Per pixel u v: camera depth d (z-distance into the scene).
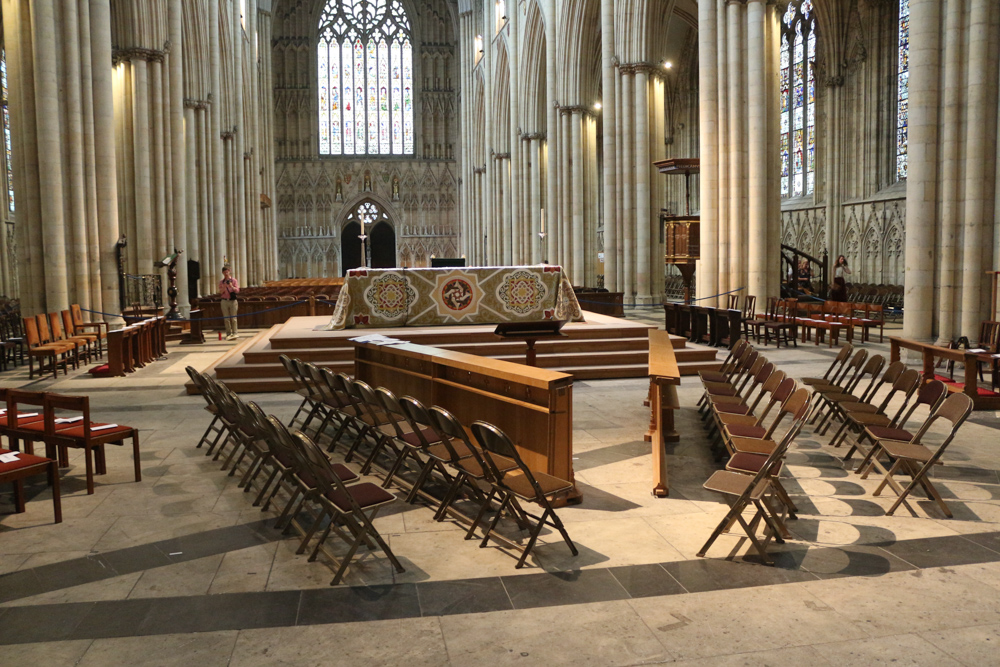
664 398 7.90
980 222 12.05
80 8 16.09
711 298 18.36
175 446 7.79
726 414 6.88
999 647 3.72
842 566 4.68
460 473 5.55
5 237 27.28
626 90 25.50
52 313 13.58
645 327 12.81
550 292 13.49
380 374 9.18
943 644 3.75
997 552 4.87
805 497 5.97
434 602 4.24
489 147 43.19
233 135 32.38
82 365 13.80
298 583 4.50
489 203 43.47
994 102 11.91
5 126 27.38
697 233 21.55
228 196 32.34
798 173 31.00
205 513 5.76
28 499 6.11
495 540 5.15
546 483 4.98
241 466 7.03
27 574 4.66
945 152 12.31
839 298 19.59
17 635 3.90
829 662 3.60
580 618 4.04
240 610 4.16
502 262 42.97
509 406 6.54
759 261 17.72
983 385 10.31
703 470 6.78
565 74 30.80
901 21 25.70
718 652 3.69
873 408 7.08
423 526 5.46
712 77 18.27
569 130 31.00
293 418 8.65
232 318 18.48
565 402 5.85
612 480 6.52
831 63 28.08
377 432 6.76
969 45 11.97
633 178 25.86
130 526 5.48
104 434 6.33
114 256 16.97
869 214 26.72
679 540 5.13
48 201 15.54
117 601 4.29
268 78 47.22
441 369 7.54
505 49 40.75
